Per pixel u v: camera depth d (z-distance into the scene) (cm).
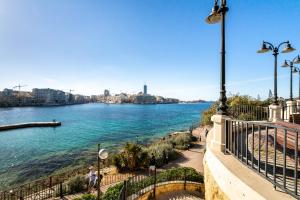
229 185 367
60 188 1390
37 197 1394
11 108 18375
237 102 2166
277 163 468
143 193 1073
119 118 10112
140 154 2045
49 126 7075
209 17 545
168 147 2522
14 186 1916
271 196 272
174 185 1267
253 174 349
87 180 1580
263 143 670
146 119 9681
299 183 344
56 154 3256
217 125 502
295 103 1344
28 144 4156
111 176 1852
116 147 3706
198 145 3194
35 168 2512
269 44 1038
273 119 1039
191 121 8788
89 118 10031
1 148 3781
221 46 507
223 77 505
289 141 455
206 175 516
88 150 3522
